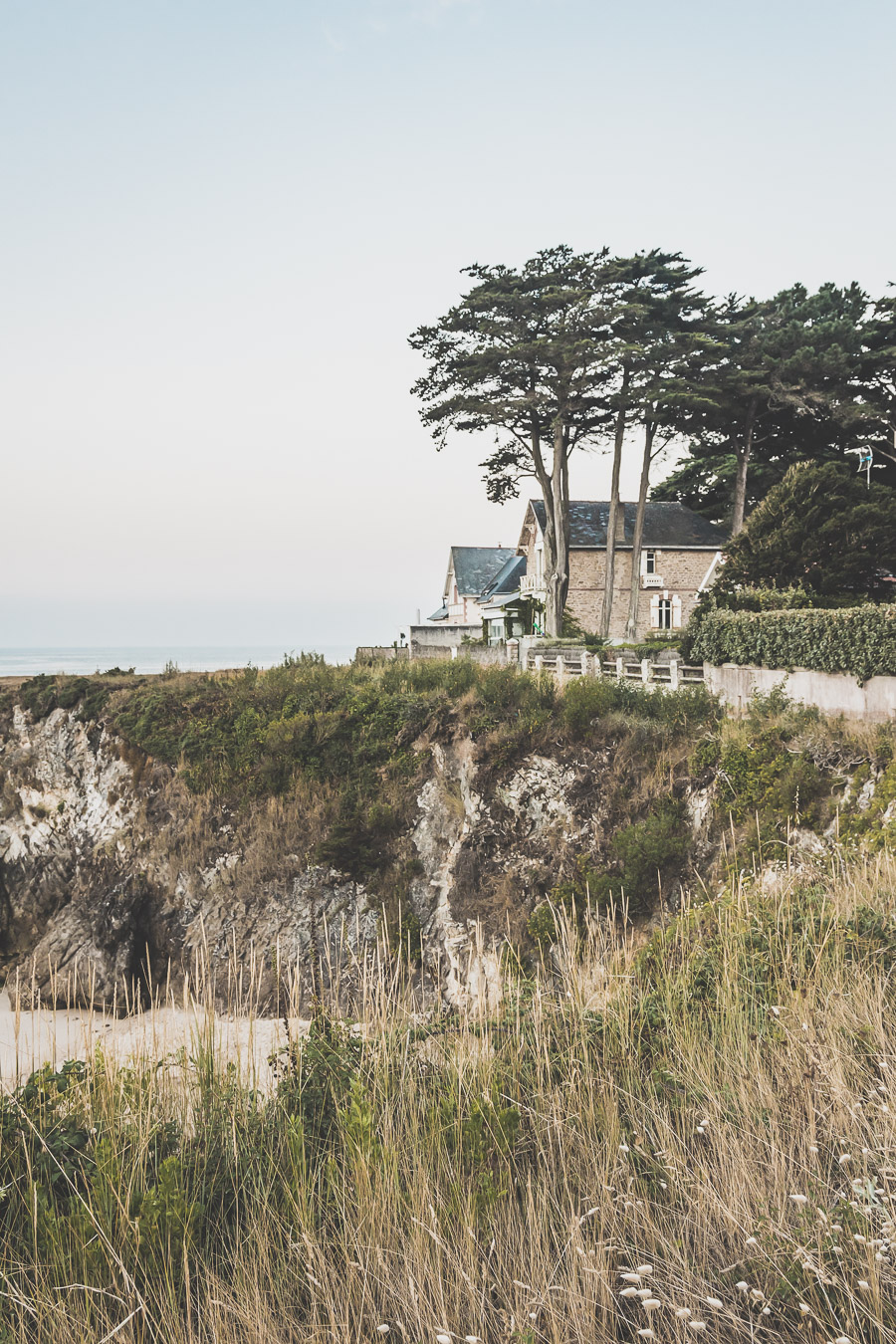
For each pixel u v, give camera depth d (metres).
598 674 23.94
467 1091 5.11
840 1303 3.02
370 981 6.36
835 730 16.89
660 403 37.69
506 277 37.03
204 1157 4.63
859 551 28.02
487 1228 4.02
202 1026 5.93
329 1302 3.48
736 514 44.34
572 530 46.56
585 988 6.63
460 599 57.44
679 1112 4.75
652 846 17.69
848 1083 4.59
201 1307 3.67
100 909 23.14
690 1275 3.40
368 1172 4.28
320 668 28.55
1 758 29.00
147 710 26.36
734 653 21.06
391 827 22.47
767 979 6.25
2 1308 3.65
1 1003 22.00
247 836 23.50
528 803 20.83
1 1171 4.46
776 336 41.28
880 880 8.01
